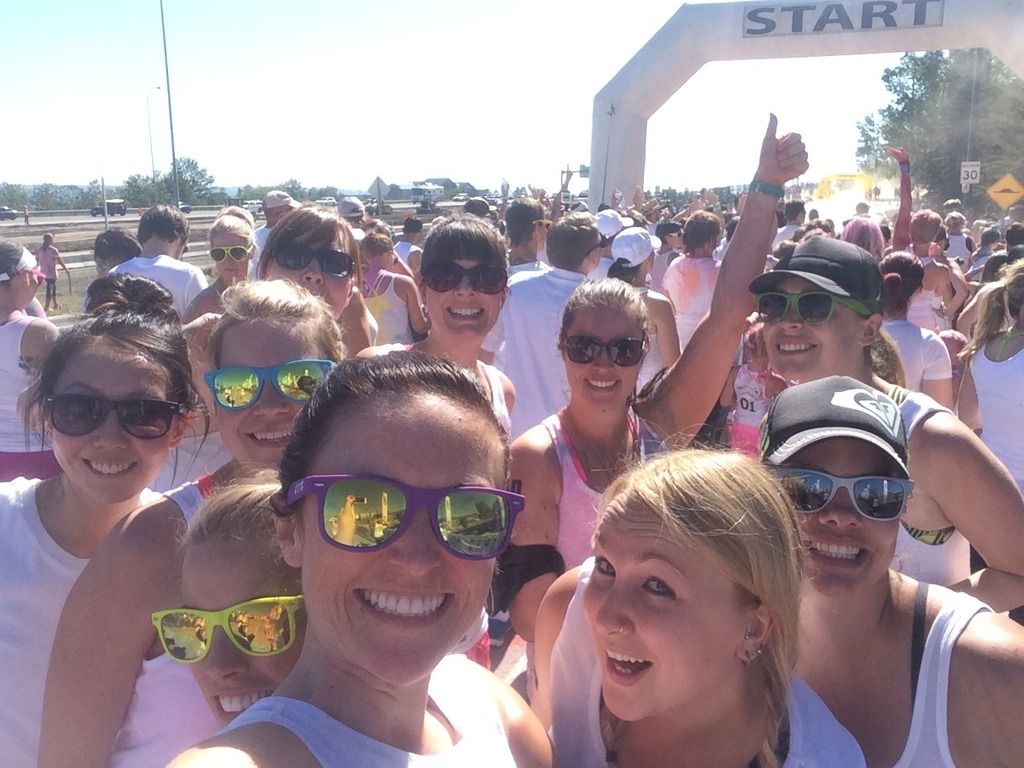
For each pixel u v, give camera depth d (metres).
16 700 2.00
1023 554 2.11
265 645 1.64
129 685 1.82
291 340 2.23
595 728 1.70
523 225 6.76
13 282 4.39
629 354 2.67
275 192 8.09
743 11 15.81
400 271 7.15
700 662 1.49
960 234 13.08
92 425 1.98
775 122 2.88
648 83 16.62
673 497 1.48
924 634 1.68
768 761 1.58
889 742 1.70
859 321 2.58
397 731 1.31
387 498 1.23
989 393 3.80
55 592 2.04
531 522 2.59
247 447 2.23
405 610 1.26
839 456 1.73
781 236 10.70
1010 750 1.59
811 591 1.76
